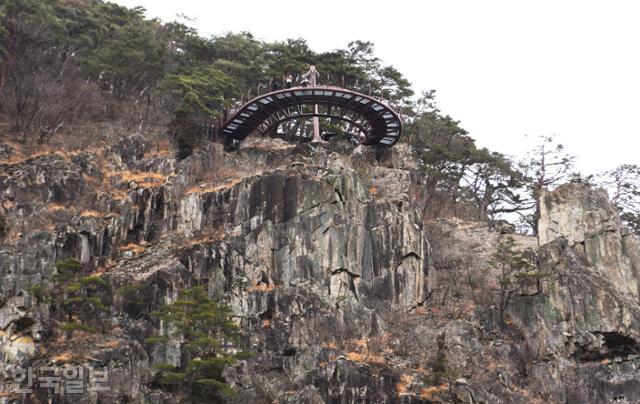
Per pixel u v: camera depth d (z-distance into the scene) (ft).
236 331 179.01
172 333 181.16
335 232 212.43
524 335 215.31
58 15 307.78
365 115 252.83
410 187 239.30
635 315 214.90
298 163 225.97
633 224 299.58
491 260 229.25
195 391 169.07
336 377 183.01
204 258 202.90
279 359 190.90
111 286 191.11
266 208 216.74
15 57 259.60
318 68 298.76
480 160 308.60
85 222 207.62
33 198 213.25
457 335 205.26
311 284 206.59
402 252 220.23
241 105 258.57
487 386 194.70
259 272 205.77
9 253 190.60
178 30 343.87
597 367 209.15
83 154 230.27
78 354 175.01
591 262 228.22
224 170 231.91
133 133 245.86
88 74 280.31
